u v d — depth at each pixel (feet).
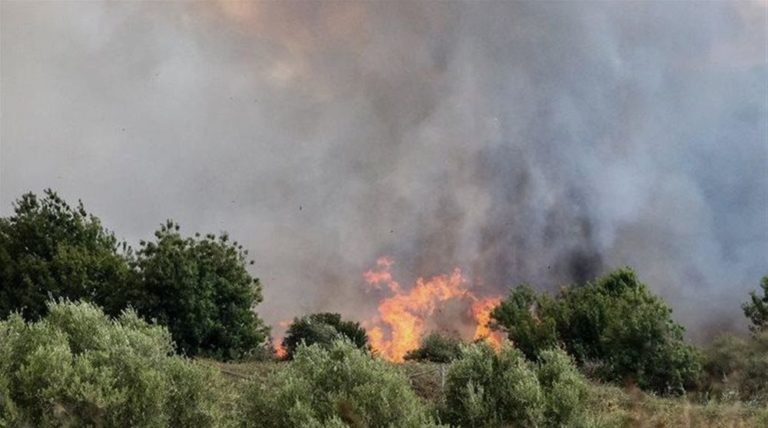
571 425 30.89
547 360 35.83
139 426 23.89
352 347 30.71
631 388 49.39
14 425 21.95
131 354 25.71
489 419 30.60
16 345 24.82
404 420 27.20
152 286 69.92
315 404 27.50
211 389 28.17
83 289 71.10
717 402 54.24
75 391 22.93
